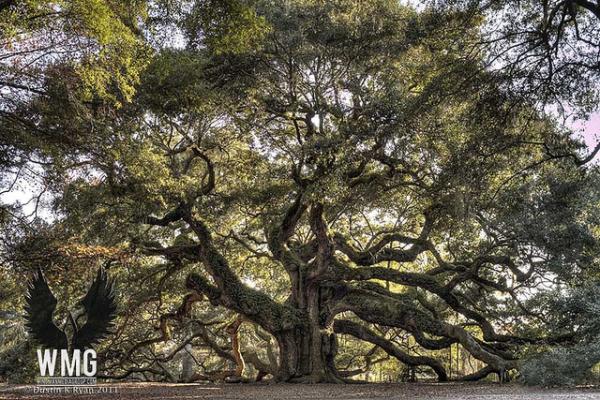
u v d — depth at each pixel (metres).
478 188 20.70
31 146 16.22
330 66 22.89
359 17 21.22
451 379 30.08
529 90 18.16
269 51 21.47
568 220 24.73
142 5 14.56
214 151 27.09
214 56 20.91
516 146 20.11
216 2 14.44
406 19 21.14
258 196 27.33
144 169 18.00
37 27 14.78
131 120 18.19
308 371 26.41
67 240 18.91
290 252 28.52
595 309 21.39
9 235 17.66
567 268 25.45
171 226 30.72
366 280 29.92
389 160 24.09
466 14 17.69
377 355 39.62
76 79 15.37
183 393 20.97
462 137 20.67
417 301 32.53
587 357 19.78
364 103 22.66
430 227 29.06
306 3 21.16
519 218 25.12
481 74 18.16
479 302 34.28
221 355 37.31
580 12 17.70
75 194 20.38
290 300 28.02
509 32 17.77
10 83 15.41
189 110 19.61
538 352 23.02
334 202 24.73
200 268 34.38
